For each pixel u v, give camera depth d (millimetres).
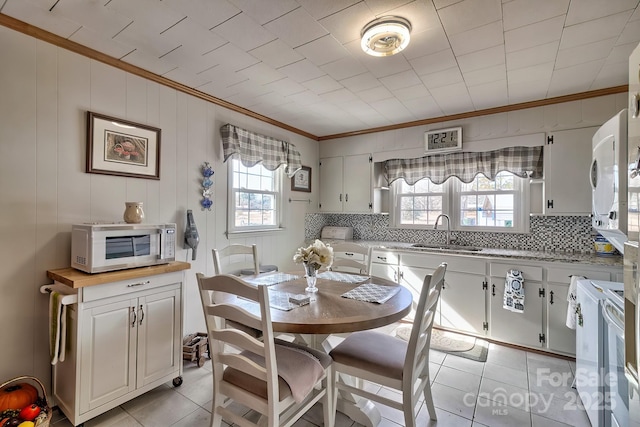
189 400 1963
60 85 1904
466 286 2949
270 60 2143
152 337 1949
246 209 3275
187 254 2662
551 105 2814
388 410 1904
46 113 1851
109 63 2121
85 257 1767
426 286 1408
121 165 2191
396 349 1680
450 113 3232
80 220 1999
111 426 1721
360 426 1740
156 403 1930
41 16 1670
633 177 1034
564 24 1695
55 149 1888
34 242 1816
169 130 2512
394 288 1955
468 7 1558
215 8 1598
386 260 3424
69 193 1949
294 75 2369
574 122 2715
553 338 2559
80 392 1642
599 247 2637
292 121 3555
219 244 2943
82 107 2002
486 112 3096
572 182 2717
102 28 1779
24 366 1786
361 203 3947
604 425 1535
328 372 1584
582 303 1862
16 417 1498
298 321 1391
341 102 2941
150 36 1859
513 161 3070
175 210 2564
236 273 3053
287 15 1649
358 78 2420
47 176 1860
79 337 1638
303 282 2115
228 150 2930
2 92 1695
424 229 3791
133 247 1915
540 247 3104
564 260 2504
